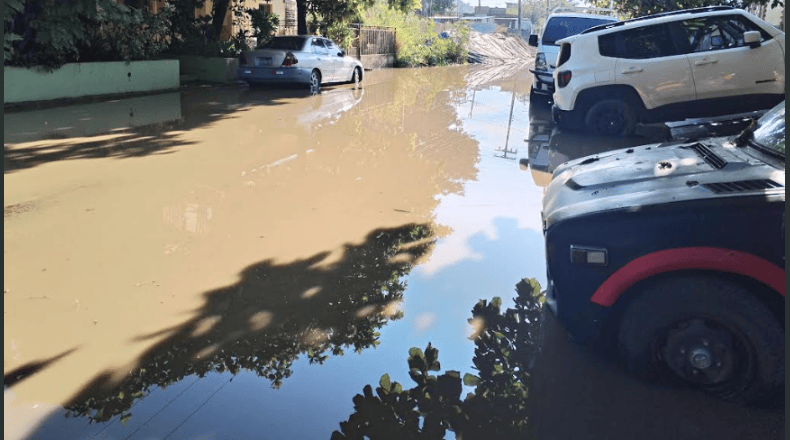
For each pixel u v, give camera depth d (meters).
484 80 23.22
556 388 3.33
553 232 3.42
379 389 3.36
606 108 10.37
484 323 4.08
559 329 4.00
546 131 11.09
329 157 8.77
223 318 4.12
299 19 24.27
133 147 9.27
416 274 4.85
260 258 5.10
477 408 3.18
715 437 2.90
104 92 15.49
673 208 3.14
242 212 6.26
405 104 14.92
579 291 3.32
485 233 5.78
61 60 14.20
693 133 7.41
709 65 9.71
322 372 3.52
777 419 3.01
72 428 3.03
